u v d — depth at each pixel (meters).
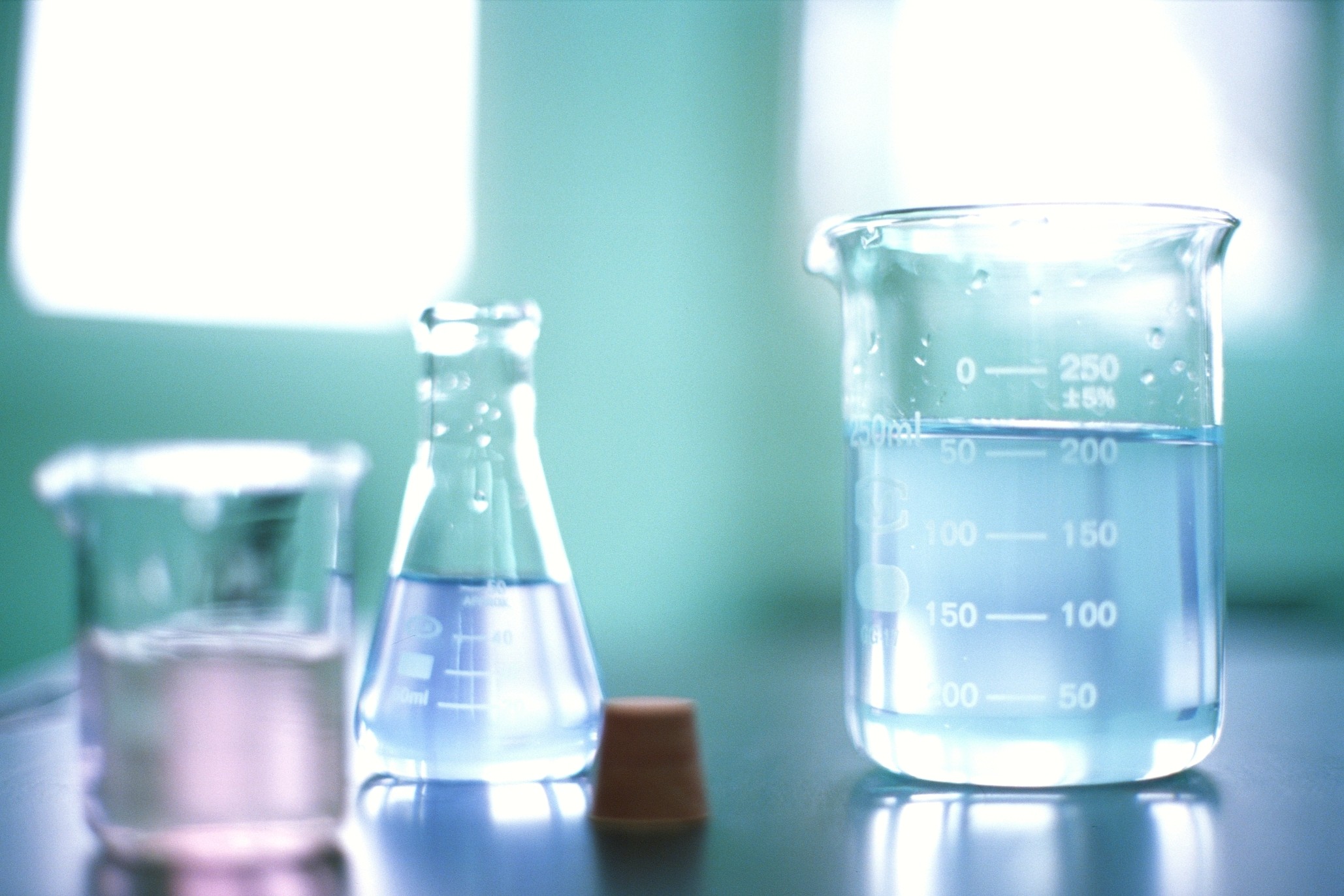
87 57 1.52
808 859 0.48
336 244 1.55
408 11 1.57
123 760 0.47
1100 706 0.52
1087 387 0.52
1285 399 1.57
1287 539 1.56
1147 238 0.52
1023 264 0.52
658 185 1.58
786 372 1.59
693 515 1.59
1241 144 1.57
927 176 1.58
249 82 1.55
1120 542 0.52
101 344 1.52
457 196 1.57
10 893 0.46
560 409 1.58
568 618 0.54
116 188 1.52
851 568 0.54
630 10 1.58
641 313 1.58
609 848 0.49
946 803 0.52
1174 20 1.57
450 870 0.47
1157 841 0.49
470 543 0.54
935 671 0.52
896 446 0.53
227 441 0.47
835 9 1.58
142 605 0.47
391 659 0.54
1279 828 0.50
